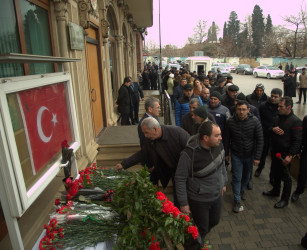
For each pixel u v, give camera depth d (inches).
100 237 74.1
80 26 167.3
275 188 173.0
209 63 835.4
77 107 163.5
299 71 829.8
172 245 83.3
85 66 180.7
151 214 77.0
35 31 127.6
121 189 81.4
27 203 68.2
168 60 2288.4
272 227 144.3
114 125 280.5
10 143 62.4
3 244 95.6
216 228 144.2
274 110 191.3
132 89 295.4
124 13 407.5
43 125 82.4
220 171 108.4
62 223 77.4
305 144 156.5
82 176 94.9
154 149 116.6
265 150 199.6
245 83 920.9
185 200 103.5
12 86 65.0
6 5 105.7
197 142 104.6
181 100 192.4
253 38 2443.4
